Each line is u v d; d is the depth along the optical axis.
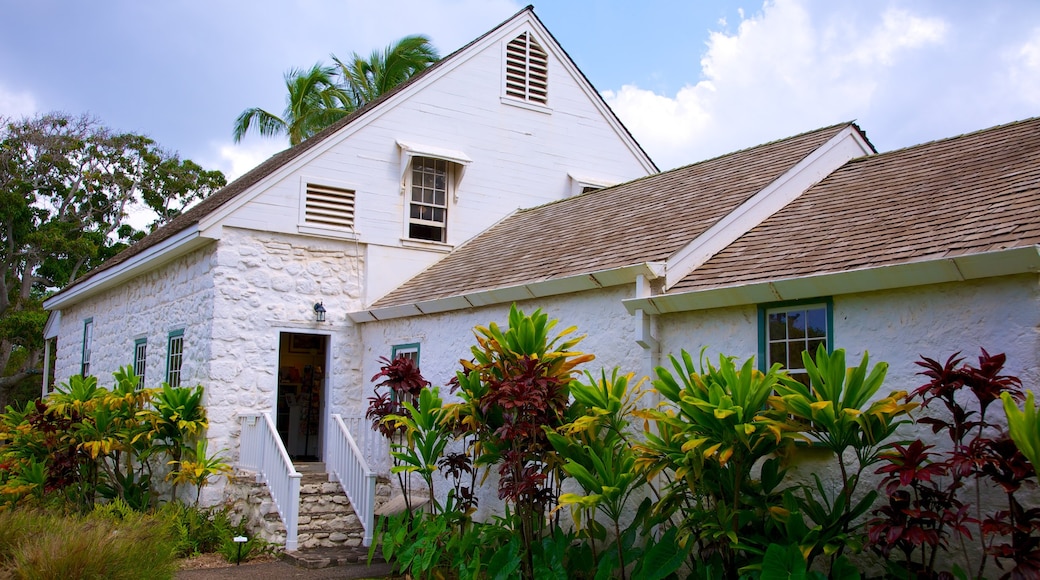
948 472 6.57
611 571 8.38
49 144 33.47
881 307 7.30
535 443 8.69
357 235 14.69
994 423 6.41
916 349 7.00
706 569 7.03
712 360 8.55
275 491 11.78
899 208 8.68
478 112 16.45
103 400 13.41
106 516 11.08
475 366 9.43
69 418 13.19
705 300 8.47
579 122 17.83
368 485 11.56
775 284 7.80
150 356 15.89
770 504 7.28
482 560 9.29
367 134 15.04
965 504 6.05
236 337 13.46
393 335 13.59
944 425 6.09
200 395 13.30
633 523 8.30
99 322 19.27
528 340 9.05
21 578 7.32
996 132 9.99
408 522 10.23
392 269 15.02
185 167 36.88
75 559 7.37
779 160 11.27
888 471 5.96
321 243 14.43
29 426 14.27
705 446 6.91
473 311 11.80
